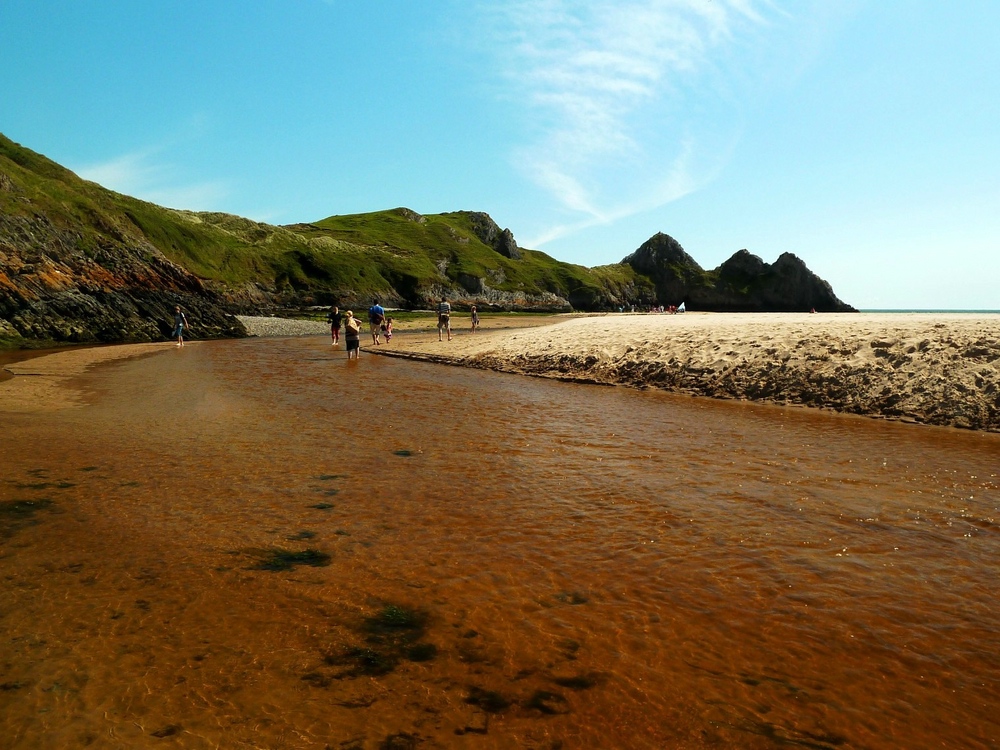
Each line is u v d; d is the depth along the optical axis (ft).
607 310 484.33
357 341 90.84
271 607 14.92
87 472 26.32
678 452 31.01
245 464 28.02
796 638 13.82
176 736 10.39
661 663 12.82
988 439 33.94
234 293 275.18
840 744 10.53
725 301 503.20
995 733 10.82
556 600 15.47
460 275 434.30
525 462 28.91
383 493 24.00
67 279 143.43
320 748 10.20
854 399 43.29
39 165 225.97
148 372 69.15
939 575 17.03
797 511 22.13
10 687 11.60
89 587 15.75
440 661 12.80
